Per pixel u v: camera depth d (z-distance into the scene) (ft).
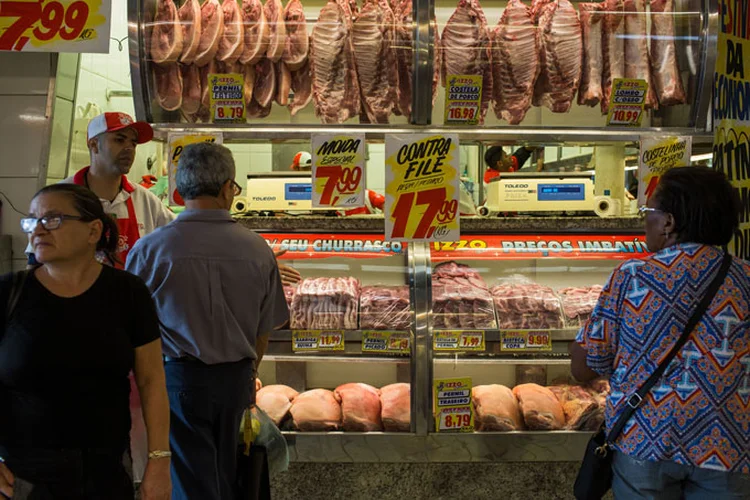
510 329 9.09
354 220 10.11
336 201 9.37
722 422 5.69
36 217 5.58
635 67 9.48
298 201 10.12
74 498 5.72
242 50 9.31
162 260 7.42
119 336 5.80
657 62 9.50
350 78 9.37
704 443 5.69
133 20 9.15
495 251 9.97
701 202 5.87
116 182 8.95
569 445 8.96
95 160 8.70
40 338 5.52
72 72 10.80
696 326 5.74
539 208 10.07
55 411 5.60
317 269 9.90
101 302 5.77
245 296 7.63
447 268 9.78
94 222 5.75
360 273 9.88
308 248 9.97
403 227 9.22
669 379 5.78
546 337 9.09
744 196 9.30
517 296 9.29
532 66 9.36
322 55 9.36
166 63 9.37
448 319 9.17
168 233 7.52
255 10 9.34
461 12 9.32
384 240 10.02
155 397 6.09
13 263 10.10
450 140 9.20
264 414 8.21
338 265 9.91
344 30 9.29
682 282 5.79
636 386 5.89
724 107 9.27
